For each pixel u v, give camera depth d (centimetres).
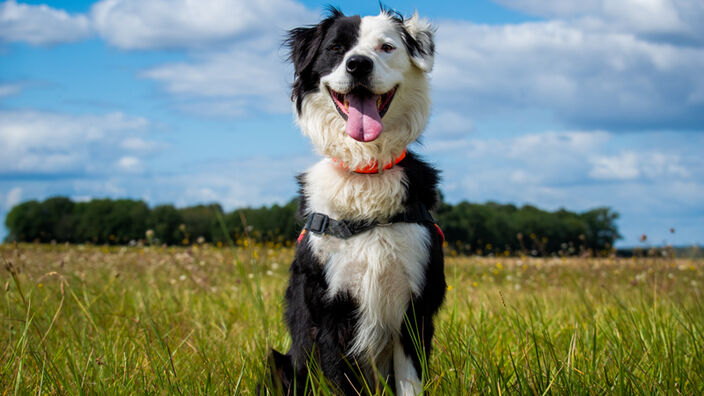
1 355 332
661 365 298
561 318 460
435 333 353
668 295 609
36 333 375
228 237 448
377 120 290
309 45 325
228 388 282
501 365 299
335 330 285
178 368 319
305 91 320
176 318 470
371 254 279
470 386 265
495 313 435
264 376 267
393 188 284
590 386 266
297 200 323
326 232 286
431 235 292
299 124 330
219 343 391
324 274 286
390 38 305
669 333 346
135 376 293
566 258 1055
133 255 936
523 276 906
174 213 2306
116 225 3556
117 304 515
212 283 673
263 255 973
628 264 910
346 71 290
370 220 282
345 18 318
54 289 531
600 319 422
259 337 394
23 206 3962
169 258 829
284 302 333
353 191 284
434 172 312
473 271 934
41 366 292
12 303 469
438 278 294
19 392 270
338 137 306
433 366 315
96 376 286
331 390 273
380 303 284
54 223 3825
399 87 306
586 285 759
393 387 297
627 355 317
